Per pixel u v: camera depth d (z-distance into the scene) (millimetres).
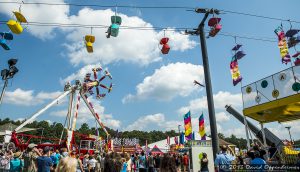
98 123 27797
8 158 12922
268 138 14391
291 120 13438
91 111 27234
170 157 6359
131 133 113625
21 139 25047
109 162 8438
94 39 10320
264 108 11453
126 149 36188
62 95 24625
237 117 16203
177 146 36781
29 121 22797
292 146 12367
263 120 13328
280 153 11602
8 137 20938
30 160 12125
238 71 13156
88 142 25828
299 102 10219
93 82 26859
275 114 12422
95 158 19219
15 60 11047
